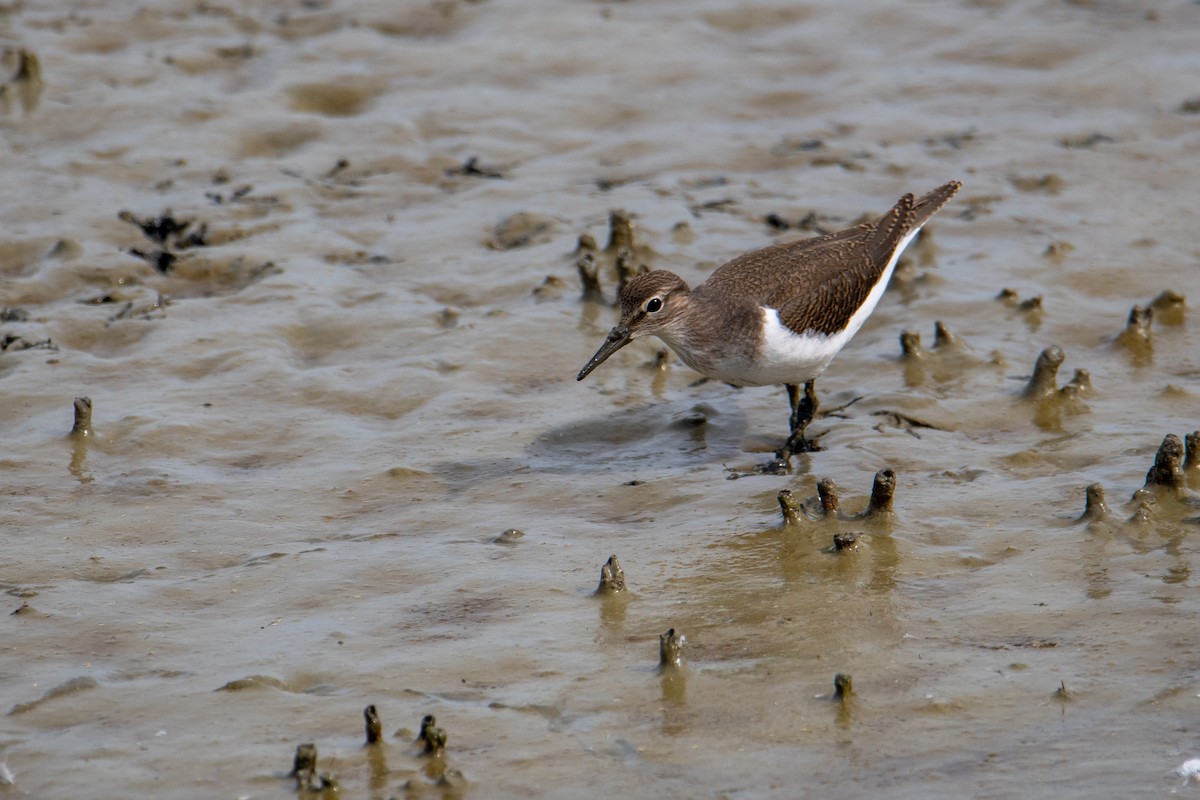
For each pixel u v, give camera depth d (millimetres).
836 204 19062
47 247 17406
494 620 10734
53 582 11289
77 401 13469
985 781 8914
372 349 15562
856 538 11500
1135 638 10273
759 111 21812
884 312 16469
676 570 11430
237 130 20641
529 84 22344
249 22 24203
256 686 9844
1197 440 12445
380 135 20625
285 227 18219
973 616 10641
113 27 23609
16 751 9172
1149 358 15219
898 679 9906
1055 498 12336
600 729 9430
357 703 9695
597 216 18609
